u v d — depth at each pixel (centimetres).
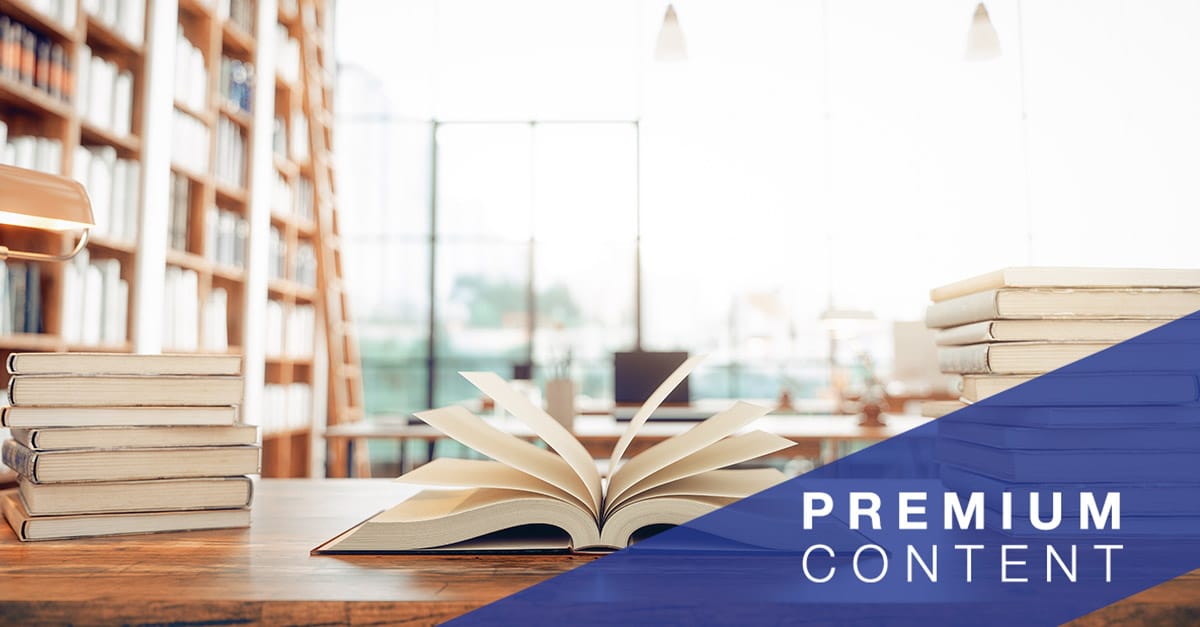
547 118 723
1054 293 67
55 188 117
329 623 48
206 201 373
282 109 486
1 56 236
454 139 722
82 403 68
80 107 278
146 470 70
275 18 448
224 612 48
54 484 67
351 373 576
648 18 723
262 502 90
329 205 571
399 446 682
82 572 56
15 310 250
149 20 324
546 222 723
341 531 72
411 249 717
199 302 370
